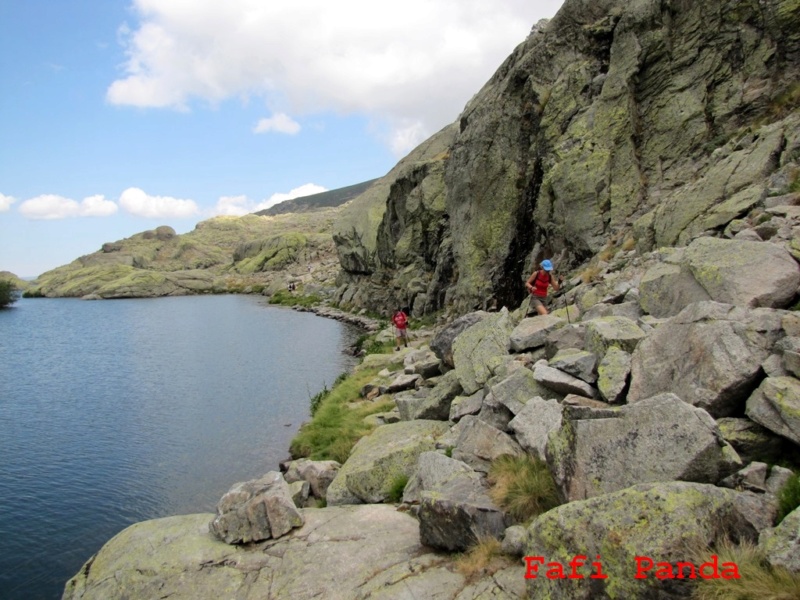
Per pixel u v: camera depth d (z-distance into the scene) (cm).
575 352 1051
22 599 1209
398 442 1288
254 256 15038
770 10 2012
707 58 2161
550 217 2522
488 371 1329
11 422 2562
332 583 795
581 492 671
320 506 1245
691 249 1169
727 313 808
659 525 529
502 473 859
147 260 17388
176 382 3334
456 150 3366
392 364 2655
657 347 859
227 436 2216
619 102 2311
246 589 820
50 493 1742
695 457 610
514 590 654
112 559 945
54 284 14862
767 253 998
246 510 947
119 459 2030
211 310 8356
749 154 1683
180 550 925
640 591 509
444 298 4259
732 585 474
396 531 918
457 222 3328
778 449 654
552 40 2828
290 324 6053
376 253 6359
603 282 1709
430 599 694
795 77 1930
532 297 1684
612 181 2242
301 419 2369
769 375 687
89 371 3816
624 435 669
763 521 555
